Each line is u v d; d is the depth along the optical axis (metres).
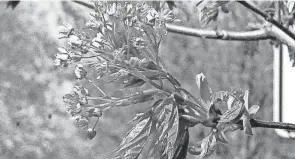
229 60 1.63
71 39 0.35
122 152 0.34
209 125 0.38
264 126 0.38
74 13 1.57
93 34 0.36
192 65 1.67
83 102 0.36
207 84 0.38
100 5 0.36
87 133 0.36
